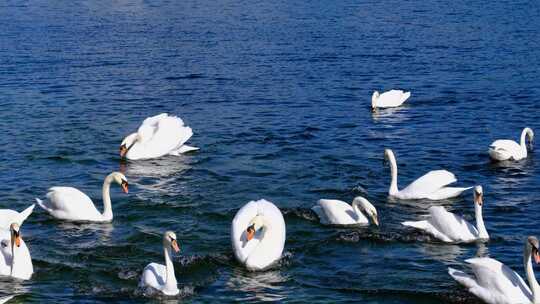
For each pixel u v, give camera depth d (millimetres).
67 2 91625
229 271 22219
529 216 25953
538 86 45438
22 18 78688
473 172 30688
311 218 25734
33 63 54625
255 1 89500
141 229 25141
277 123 38344
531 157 32500
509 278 20328
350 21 72875
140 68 53000
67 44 62656
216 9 83938
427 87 46344
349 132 36594
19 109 41406
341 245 23750
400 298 20703
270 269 22281
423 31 66188
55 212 26031
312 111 40938
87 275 21953
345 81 48406
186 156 33000
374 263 22594
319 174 30266
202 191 28594
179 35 66938
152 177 30375
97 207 27328
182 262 22625
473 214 26188
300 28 69375
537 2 81312
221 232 24859
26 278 21688
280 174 30359
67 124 38312
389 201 27453
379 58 55375
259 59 55719
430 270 22156
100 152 33719
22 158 32688
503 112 40062
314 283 21484
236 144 34656
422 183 27594
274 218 22672
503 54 55469
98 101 43469
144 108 41969
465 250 23344
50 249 23625
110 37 66312
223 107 41969
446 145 34375
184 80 49125
